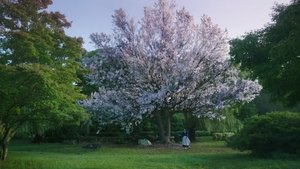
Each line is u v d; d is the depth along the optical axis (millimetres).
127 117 32688
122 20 32406
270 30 15758
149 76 32156
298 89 15914
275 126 19016
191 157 20031
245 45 17625
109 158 20109
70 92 16391
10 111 15992
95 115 32938
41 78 13219
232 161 17812
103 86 33312
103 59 32719
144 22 32594
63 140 36781
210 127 37750
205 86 32625
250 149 19688
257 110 41562
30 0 14664
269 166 15578
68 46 16141
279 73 15117
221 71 32125
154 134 38719
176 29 32312
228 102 32625
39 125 19531
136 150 26469
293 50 11641
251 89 31531
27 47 13914
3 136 18516
